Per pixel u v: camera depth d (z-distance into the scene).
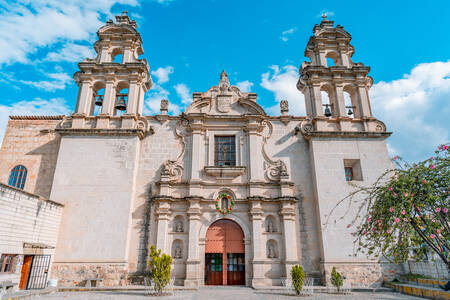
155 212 20.73
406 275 18.78
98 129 21.81
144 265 19.75
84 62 23.58
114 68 23.75
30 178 21.83
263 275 19.52
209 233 21.16
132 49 24.98
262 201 21.12
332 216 20.52
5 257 15.32
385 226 9.91
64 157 21.38
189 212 20.56
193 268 19.42
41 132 23.00
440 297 14.20
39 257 17.89
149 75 25.44
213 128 23.31
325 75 24.56
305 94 25.33
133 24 26.14
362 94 23.92
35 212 17.45
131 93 23.39
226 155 23.02
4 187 15.22
